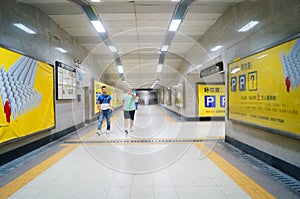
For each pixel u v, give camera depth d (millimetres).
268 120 3133
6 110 3297
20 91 3697
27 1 4031
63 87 5805
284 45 2770
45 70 4684
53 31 5336
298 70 2494
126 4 4406
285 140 2861
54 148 4363
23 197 2264
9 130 3361
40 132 4367
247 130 3896
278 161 3020
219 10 4883
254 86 3541
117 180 2703
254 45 3668
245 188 2451
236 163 3357
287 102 2713
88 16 5023
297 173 2650
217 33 5551
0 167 3191
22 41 3904
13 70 3498
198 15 5219
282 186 2498
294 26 2666
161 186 2523
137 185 2555
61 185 2557
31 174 2906
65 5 4453
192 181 2664
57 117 5422
